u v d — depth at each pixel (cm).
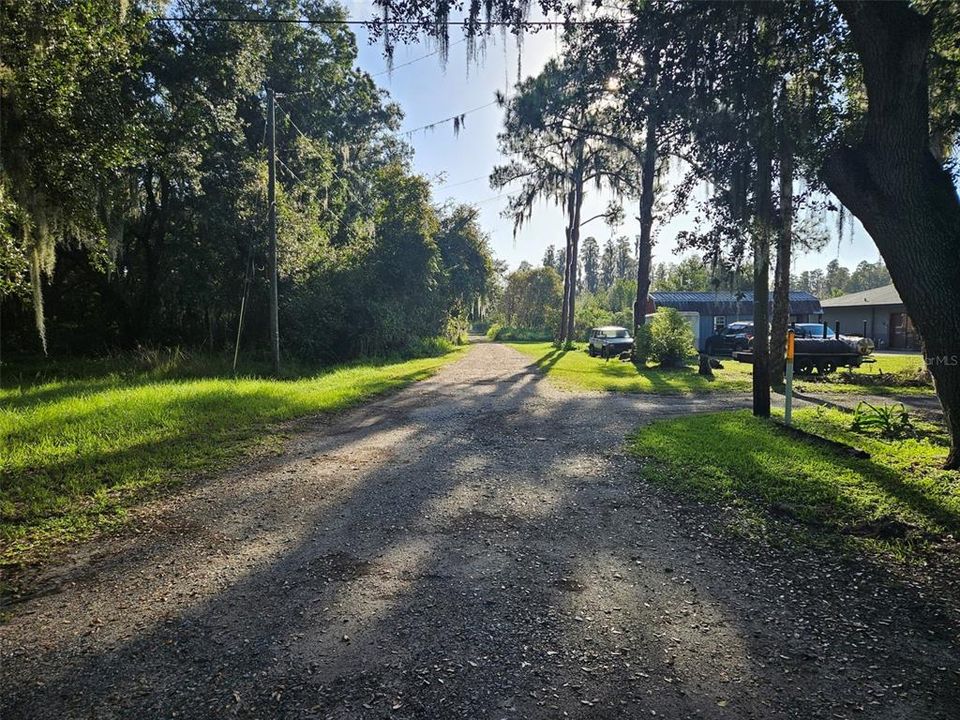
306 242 2123
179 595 338
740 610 317
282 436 805
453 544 412
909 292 554
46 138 1007
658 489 539
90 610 321
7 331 2153
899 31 511
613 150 2078
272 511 487
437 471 615
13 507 494
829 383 1529
